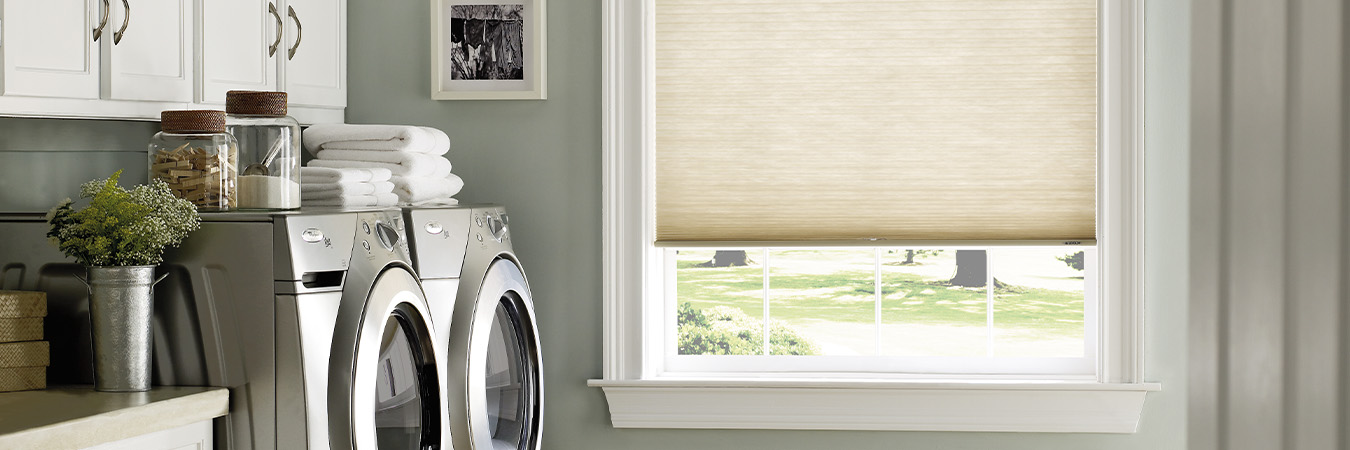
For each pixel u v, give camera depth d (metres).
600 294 2.97
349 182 2.32
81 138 2.31
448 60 2.97
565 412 3.01
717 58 2.93
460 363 2.33
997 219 2.86
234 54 2.35
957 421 2.89
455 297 2.35
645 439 2.99
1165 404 2.82
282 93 2.10
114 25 1.97
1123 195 2.78
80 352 1.87
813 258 3.16
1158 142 2.78
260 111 2.08
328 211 1.94
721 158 2.94
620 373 2.96
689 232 2.95
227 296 1.80
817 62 2.90
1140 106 2.76
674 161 2.95
